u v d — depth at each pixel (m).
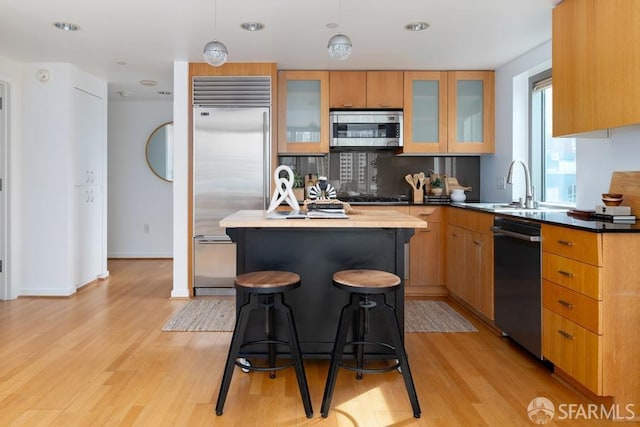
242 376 2.63
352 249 2.75
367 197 5.14
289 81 4.71
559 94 2.94
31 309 4.01
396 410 2.22
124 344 3.13
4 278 4.34
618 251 2.13
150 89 5.68
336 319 2.77
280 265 2.76
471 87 4.78
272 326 2.69
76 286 4.66
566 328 2.40
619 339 2.13
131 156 6.70
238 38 3.71
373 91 4.74
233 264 4.45
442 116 4.75
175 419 2.12
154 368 2.72
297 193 4.77
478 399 2.33
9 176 4.32
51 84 4.41
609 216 2.60
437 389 2.45
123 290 4.74
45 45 3.88
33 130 4.43
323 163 5.14
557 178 3.97
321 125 4.71
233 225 2.36
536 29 3.52
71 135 4.49
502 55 4.21
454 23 3.39
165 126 6.66
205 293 4.52
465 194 5.18
